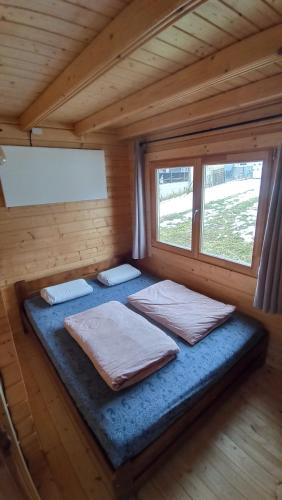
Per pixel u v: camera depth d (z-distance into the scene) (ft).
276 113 6.21
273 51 3.70
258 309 7.36
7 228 8.61
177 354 6.07
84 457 5.28
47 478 4.90
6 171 8.21
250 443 5.43
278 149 5.95
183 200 9.52
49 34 3.74
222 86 5.80
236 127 7.10
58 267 10.09
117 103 6.81
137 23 3.13
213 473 4.93
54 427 5.93
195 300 8.18
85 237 10.57
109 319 7.16
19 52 4.21
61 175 9.35
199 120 8.04
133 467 4.34
